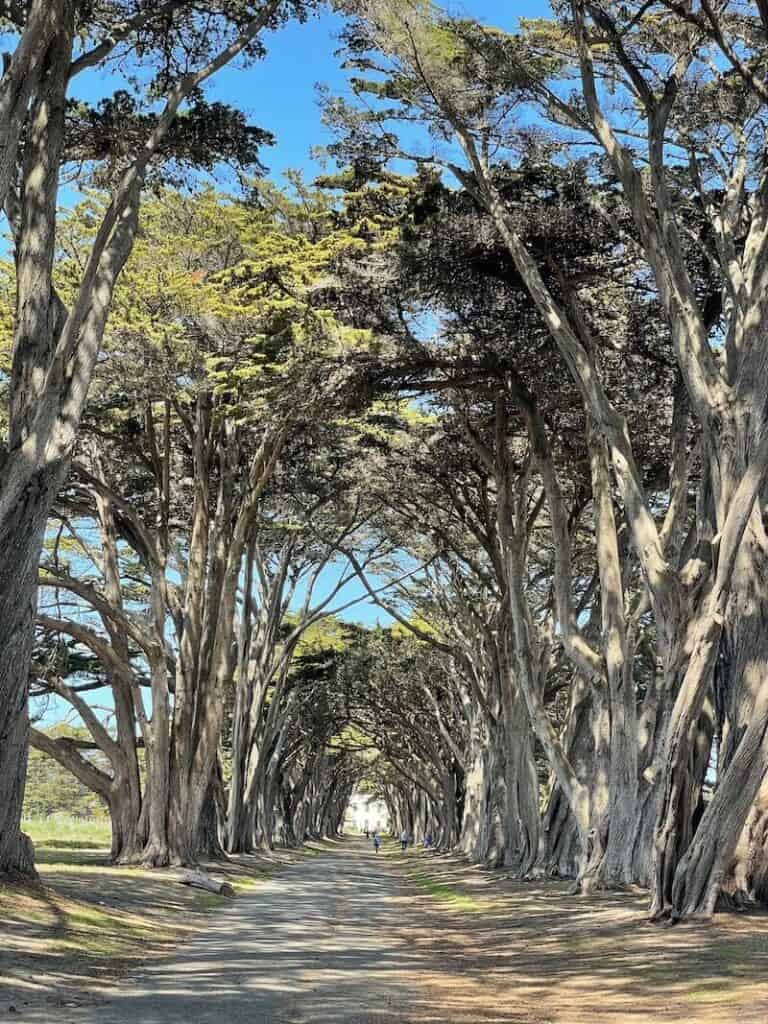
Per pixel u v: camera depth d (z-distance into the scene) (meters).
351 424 25.47
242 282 23.25
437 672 56.03
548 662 35.38
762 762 15.45
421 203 22.94
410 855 71.94
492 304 23.09
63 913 15.62
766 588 17.12
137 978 11.93
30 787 97.75
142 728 30.48
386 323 23.69
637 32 18.59
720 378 16.81
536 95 19.94
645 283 23.09
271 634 47.38
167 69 18.03
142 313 23.44
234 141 18.95
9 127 12.66
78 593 28.22
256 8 17.30
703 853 15.99
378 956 15.36
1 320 22.91
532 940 17.11
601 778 23.72
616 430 19.39
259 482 30.27
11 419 16.00
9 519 15.36
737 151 20.77
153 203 24.86
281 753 65.75
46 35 13.27
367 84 20.28
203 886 25.50
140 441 31.12
